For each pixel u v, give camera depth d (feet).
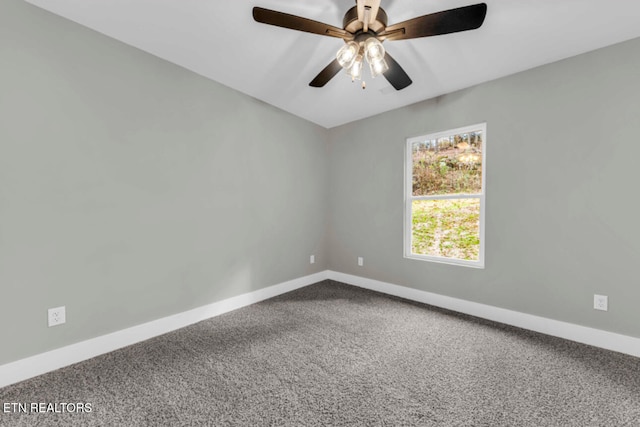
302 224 12.14
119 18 6.29
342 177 12.73
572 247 7.27
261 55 7.66
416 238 10.62
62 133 6.19
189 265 8.47
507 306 8.36
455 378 5.75
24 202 5.75
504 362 6.32
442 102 9.55
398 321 8.61
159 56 7.72
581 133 7.08
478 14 4.80
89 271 6.61
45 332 6.03
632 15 5.68
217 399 5.16
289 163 11.48
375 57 5.32
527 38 6.53
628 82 6.49
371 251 11.79
